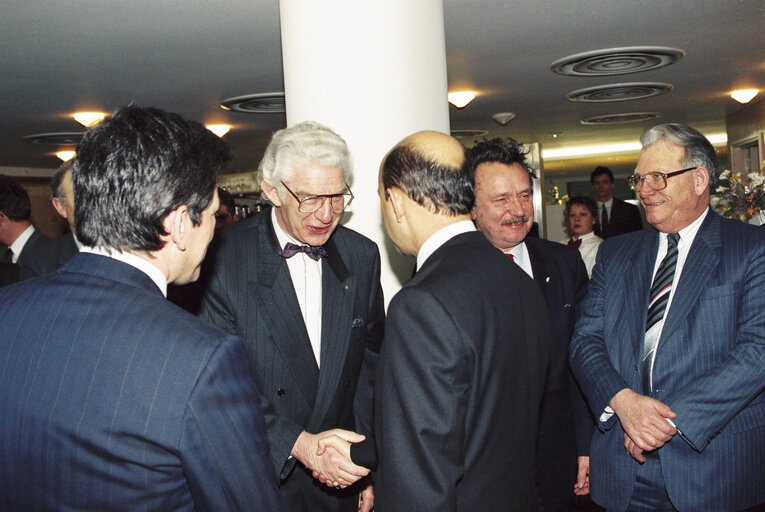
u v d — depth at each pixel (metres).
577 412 2.52
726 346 1.97
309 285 2.13
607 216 8.21
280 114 8.95
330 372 2.06
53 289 1.17
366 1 2.74
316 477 1.96
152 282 1.18
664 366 2.04
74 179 1.17
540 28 5.43
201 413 1.07
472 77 7.26
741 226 2.07
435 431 1.34
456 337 1.37
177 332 1.10
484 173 2.34
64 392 1.07
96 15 4.55
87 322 1.11
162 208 1.15
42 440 1.06
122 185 1.13
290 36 2.87
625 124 11.64
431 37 2.90
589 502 3.65
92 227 1.16
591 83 7.81
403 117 2.79
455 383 1.37
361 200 2.76
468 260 1.49
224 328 2.03
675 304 2.05
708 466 1.97
